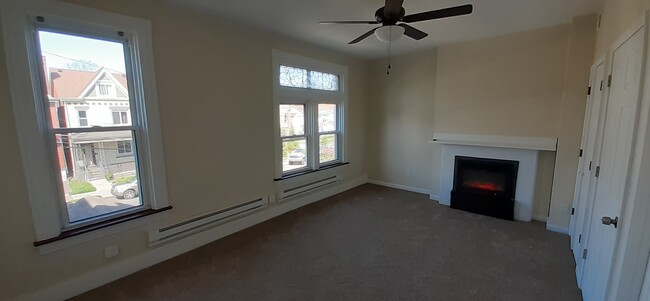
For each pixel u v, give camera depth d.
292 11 2.85
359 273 2.57
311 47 4.21
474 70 4.08
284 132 4.13
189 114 2.89
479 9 2.84
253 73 3.48
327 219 3.87
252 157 3.59
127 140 2.56
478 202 4.04
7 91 1.92
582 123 3.19
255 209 3.69
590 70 3.05
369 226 3.63
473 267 2.65
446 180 4.44
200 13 2.88
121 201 2.58
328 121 4.90
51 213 2.15
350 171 5.34
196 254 2.92
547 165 3.66
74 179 2.29
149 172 2.66
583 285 2.20
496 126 3.97
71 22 2.14
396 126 5.24
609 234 1.66
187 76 2.84
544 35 3.49
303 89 4.22
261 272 2.60
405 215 4.01
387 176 5.52
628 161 1.42
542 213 3.76
